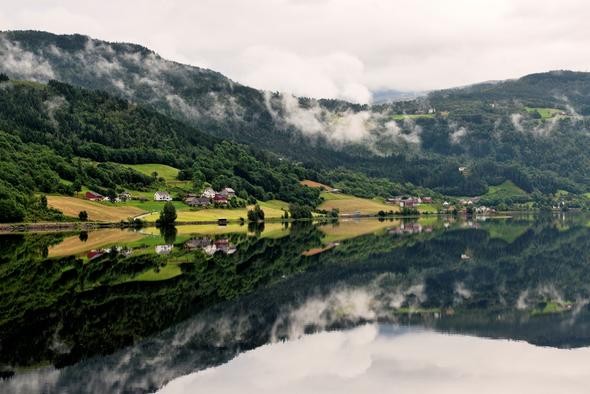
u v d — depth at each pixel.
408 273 88.25
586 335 50.53
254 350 44.84
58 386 35.41
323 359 42.81
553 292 72.38
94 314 53.38
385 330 52.00
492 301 66.25
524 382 38.19
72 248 102.31
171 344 45.47
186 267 85.00
